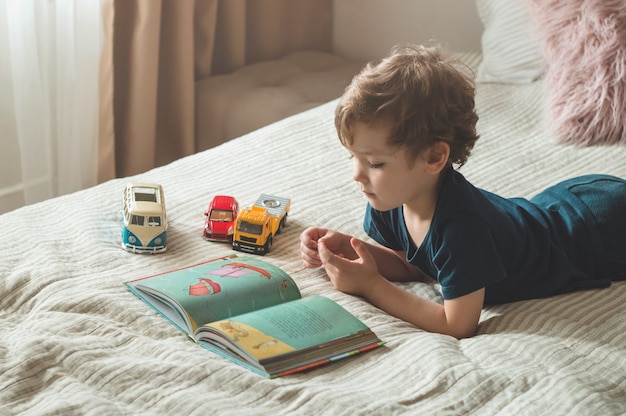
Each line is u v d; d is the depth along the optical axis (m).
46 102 2.08
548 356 1.07
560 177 1.68
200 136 2.52
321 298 1.16
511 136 1.89
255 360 1.00
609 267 1.33
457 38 2.73
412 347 1.08
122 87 2.33
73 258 1.29
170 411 0.92
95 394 0.95
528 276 1.25
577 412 0.95
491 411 0.96
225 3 2.58
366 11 2.85
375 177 1.12
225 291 1.15
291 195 1.55
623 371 1.06
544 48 1.95
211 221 1.38
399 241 1.30
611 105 1.82
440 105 1.10
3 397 0.94
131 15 2.23
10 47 1.98
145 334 1.10
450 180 1.15
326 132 1.85
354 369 1.04
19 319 1.15
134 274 1.25
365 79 1.10
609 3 1.83
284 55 2.87
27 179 2.09
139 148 2.35
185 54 2.38
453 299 1.14
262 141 1.80
